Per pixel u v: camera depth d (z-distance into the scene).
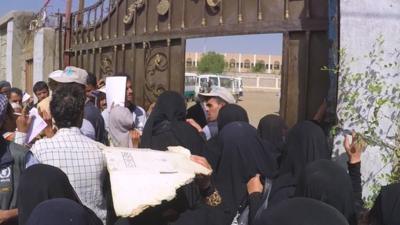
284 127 2.83
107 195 2.22
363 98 2.93
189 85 22.31
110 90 3.85
